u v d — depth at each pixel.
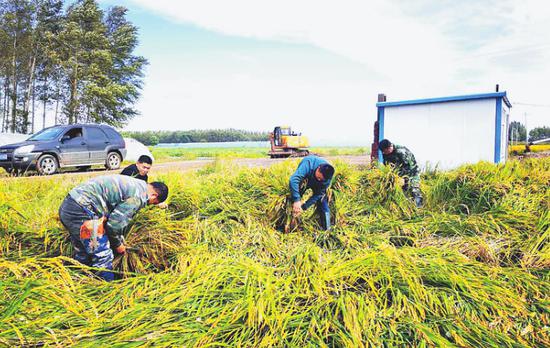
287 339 2.47
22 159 12.03
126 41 44.09
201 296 2.86
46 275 2.63
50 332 2.24
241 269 3.20
